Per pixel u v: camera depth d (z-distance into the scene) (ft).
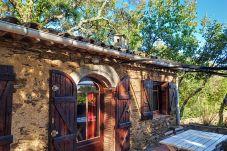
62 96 15.38
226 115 50.06
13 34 11.89
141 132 23.66
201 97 53.31
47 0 38.96
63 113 15.35
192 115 51.55
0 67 12.05
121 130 20.44
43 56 14.73
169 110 28.58
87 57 17.44
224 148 23.17
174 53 45.62
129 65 22.11
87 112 19.67
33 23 11.50
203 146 17.10
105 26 48.60
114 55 17.40
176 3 46.68
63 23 42.55
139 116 23.43
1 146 11.82
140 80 23.86
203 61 45.65
